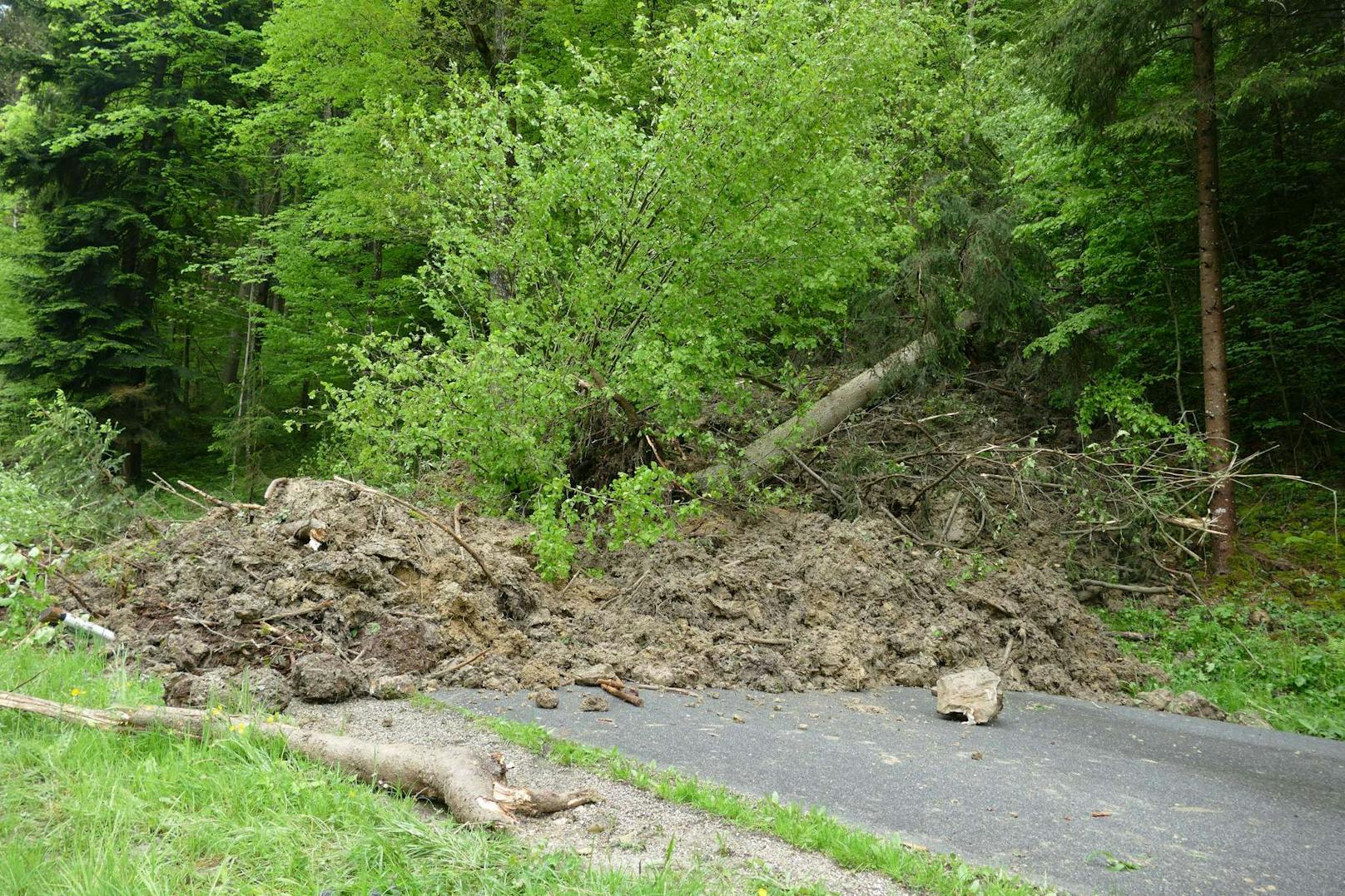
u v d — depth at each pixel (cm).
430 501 1004
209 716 417
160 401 2206
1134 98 1255
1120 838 399
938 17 1504
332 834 327
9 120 2695
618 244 1059
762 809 387
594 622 736
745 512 1012
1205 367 1110
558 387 977
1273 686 795
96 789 349
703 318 1048
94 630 584
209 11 2302
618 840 345
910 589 827
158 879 284
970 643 772
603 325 1057
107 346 2089
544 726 509
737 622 752
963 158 1411
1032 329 1326
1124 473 1133
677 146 1002
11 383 2045
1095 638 838
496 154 1065
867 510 1102
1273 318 1259
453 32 1577
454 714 515
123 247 2286
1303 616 931
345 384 1919
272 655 578
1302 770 549
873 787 444
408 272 1992
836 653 708
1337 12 1064
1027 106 1398
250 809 341
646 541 822
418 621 631
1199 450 1077
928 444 1264
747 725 548
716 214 1013
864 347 1304
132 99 2302
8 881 278
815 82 1023
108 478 1090
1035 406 1370
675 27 1090
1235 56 1143
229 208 2422
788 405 1250
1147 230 1274
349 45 1593
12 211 2450
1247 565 1074
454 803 358
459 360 980
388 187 1489
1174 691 776
